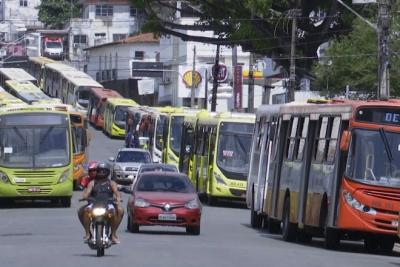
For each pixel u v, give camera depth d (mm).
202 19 145750
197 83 199875
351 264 47312
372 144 54750
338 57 112312
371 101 55719
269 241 63688
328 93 113625
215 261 45906
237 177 102625
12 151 90188
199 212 65750
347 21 136875
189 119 120688
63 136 91625
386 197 54250
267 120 75000
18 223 74500
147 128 162750
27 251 51031
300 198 61562
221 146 103500
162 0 155125
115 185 49062
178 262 44969
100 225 47906
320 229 60438
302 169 61750
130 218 66812
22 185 89875
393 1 104375
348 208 54562
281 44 141500
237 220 84875
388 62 90062
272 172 69938
